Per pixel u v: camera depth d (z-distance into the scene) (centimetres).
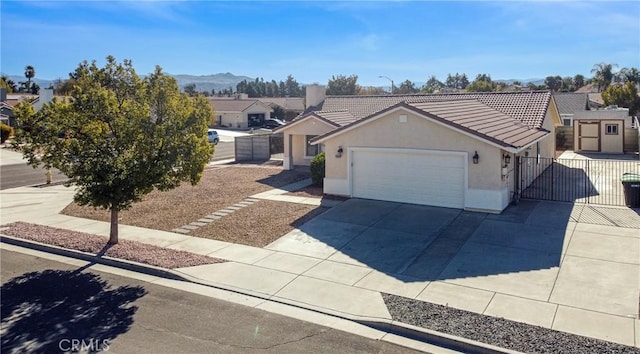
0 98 6556
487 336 816
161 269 1166
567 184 2092
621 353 750
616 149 3222
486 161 1589
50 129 1216
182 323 897
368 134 1802
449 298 980
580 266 1129
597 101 5778
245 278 1113
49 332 866
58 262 1269
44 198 2098
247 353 783
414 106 1684
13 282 1120
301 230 1477
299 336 845
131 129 1248
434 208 1672
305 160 2780
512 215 1566
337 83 7756
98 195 1263
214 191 2122
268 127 6681
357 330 872
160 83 1334
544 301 952
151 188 1295
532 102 2378
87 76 1311
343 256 1248
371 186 1827
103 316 930
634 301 939
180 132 1303
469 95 2650
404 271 1137
